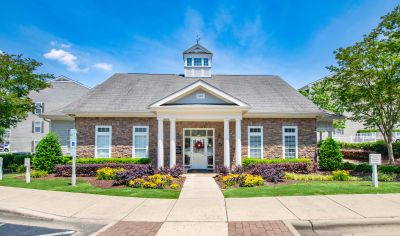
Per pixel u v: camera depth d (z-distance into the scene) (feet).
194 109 54.49
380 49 53.16
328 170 58.29
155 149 61.57
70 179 48.03
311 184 39.32
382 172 51.34
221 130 63.00
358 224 22.41
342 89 61.21
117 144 61.46
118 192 35.32
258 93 68.69
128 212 26.48
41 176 51.78
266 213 25.14
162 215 25.35
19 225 23.75
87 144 61.16
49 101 111.86
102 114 60.54
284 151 62.34
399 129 102.12
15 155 73.97
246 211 25.96
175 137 59.62
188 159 63.26
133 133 61.77
